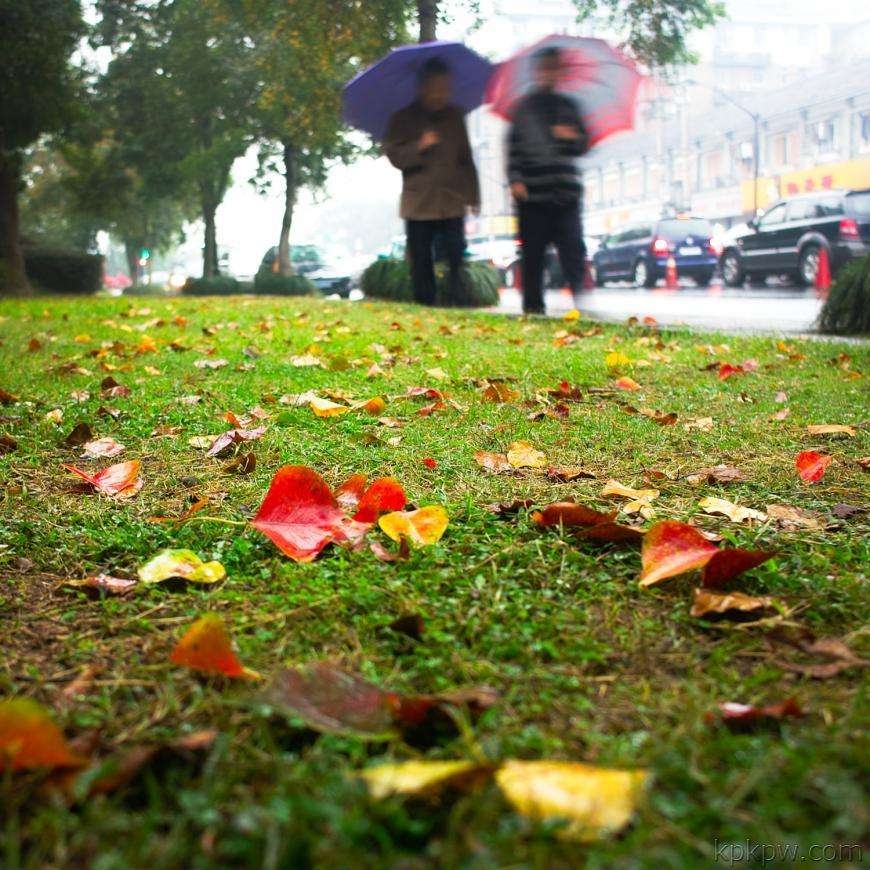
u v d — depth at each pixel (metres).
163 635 1.87
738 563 2.00
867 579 2.11
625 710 1.52
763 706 1.52
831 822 1.14
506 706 1.50
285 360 6.04
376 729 1.36
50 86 21.02
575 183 9.75
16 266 22.86
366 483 2.95
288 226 31.98
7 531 2.51
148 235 52.22
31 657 1.78
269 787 1.25
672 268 24.59
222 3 21.03
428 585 2.08
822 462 2.99
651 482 3.02
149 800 1.25
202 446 3.52
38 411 4.20
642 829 1.12
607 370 5.46
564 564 2.20
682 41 19.09
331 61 18.92
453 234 11.81
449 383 5.00
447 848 1.09
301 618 1.93
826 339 7.27
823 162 52.72
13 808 1.20
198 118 31.61
